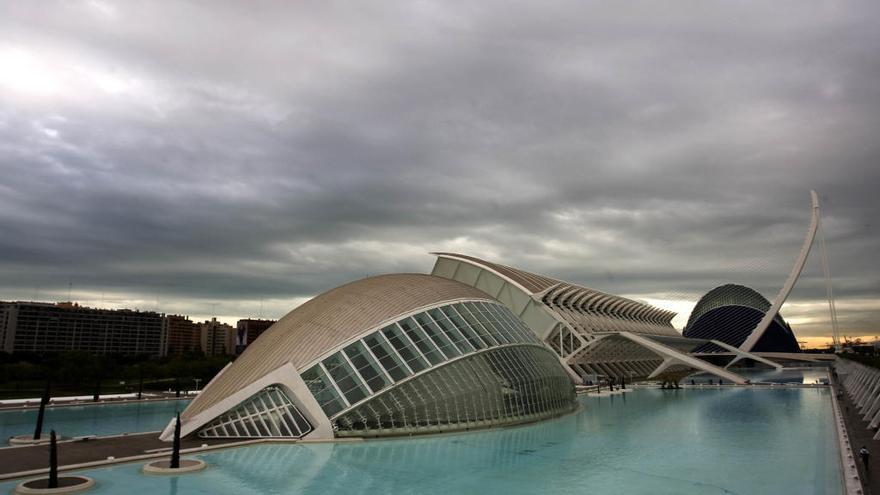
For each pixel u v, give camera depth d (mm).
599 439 31516
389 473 22750
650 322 148625
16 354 96312
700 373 118062
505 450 27719
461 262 104062
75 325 152375
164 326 173750
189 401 53500
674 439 31984
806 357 137750
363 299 37312
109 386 68000
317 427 29703
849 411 44344
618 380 88188
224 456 25766
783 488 20812
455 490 20297
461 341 35875
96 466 23391
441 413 32156
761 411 47219
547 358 41969
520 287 95938
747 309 159250
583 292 107562
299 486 20609
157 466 22953
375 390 31078
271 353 33625
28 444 28625
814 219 132250
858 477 21609
